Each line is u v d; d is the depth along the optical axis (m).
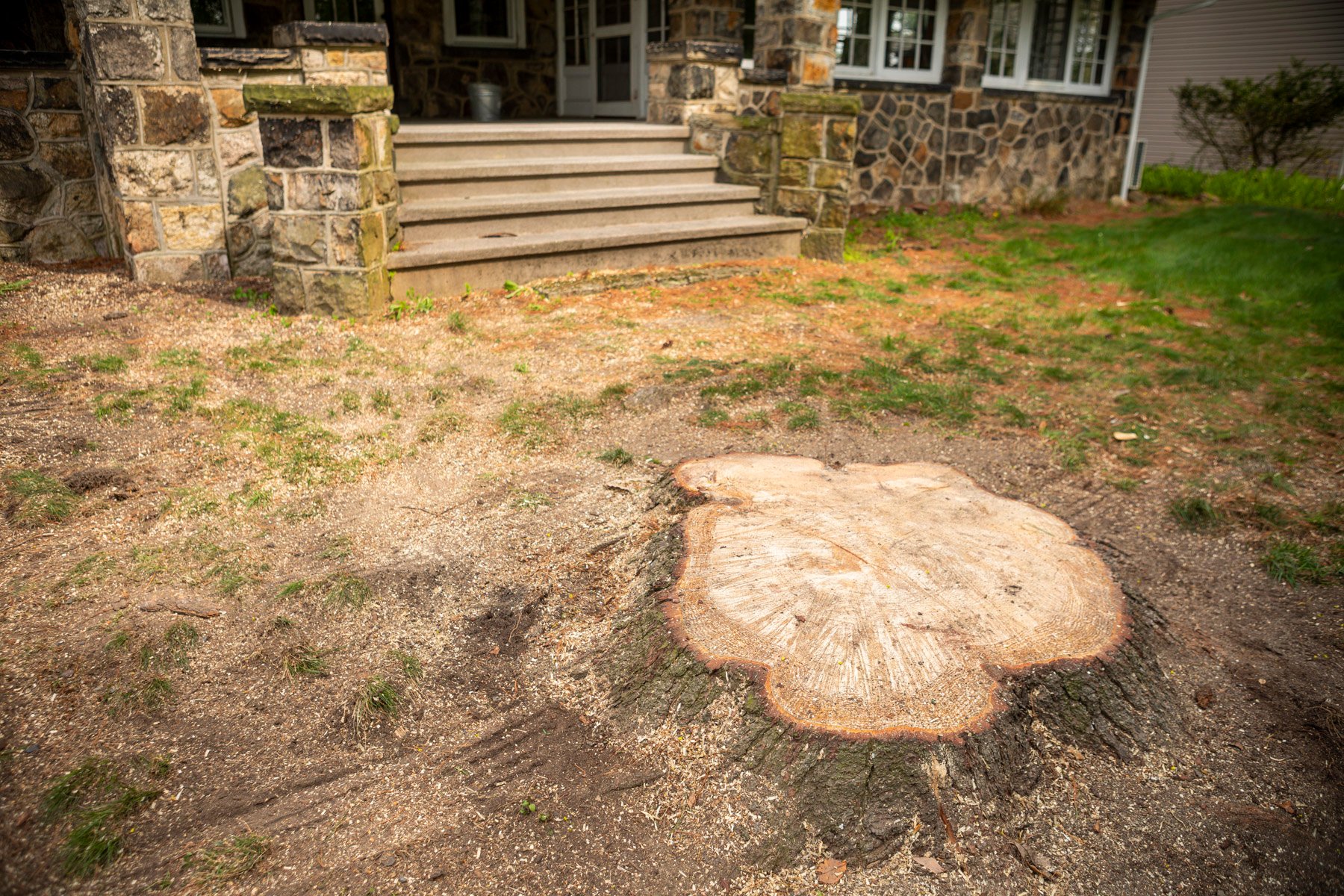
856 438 3.66
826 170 7.00
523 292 5.50
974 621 1.97
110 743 1.94
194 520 2.82
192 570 2.57
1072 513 3.19
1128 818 1.81
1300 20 15.77
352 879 1.66
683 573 2.16
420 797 1.86
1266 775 1.97
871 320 5.49
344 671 2.22
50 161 5.69
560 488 3.14
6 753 1.88
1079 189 12.23
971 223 9.71
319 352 4.31
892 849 1.69
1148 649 2.13
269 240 5.82
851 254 7.67
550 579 2.60
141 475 3.07
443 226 5.66
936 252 8.10
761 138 7.12
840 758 1.73
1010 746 1.79
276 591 2.50
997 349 5.00
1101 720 1.92
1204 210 11.07
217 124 5.43
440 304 5.20
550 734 2.04
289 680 2.17
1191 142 17.66
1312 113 14.86
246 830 1.76
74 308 4.86
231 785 1.87
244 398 3.74
